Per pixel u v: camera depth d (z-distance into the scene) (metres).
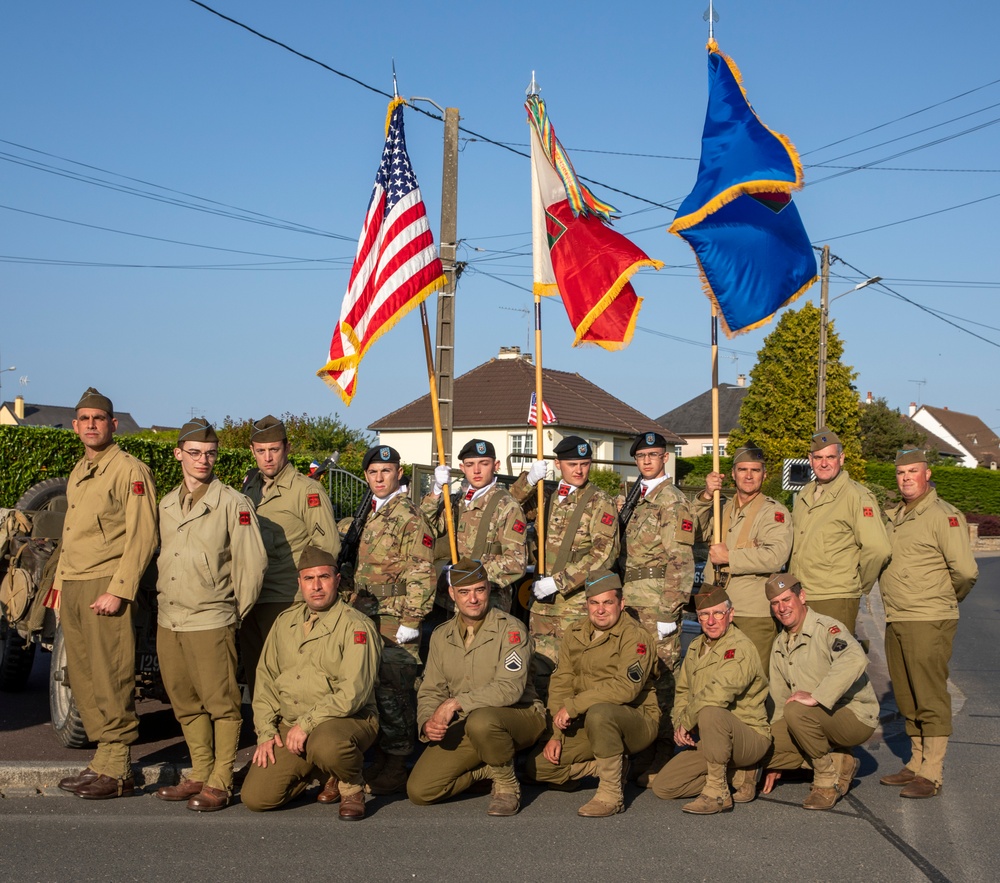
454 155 14.85
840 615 6.88
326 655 5.89
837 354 41.28
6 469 13.11
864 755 7.80
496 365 39.81
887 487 45.78
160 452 15.37
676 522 7.12
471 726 5.88
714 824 5.83
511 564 6.87
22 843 5.20
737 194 7.76
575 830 5.66
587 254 7.83
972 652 13.81
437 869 4.97
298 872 4.89
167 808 5.91
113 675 6.05
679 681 6.49
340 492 19.09
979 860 5.25
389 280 7.46
